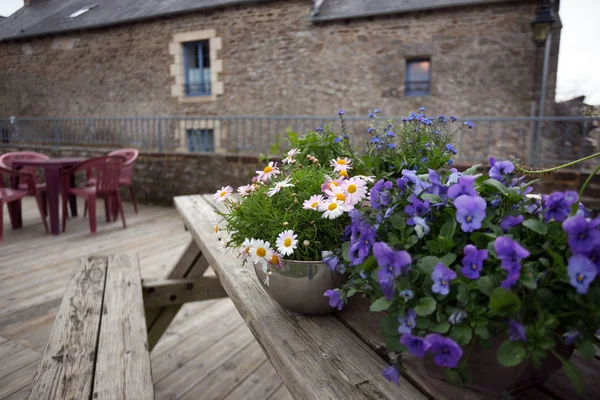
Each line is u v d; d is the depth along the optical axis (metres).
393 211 0.69
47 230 4.74
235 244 0.98
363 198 0.82
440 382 0.65
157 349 2.28
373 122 1.26
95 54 11.93
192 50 11.02
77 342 1.19
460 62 8.34
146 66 11.21
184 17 10.48
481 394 0.62
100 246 4.26
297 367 0.69
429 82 8.80
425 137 1.15
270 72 9.77
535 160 5.95
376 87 8.93
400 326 0.56
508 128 8.17
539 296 0.51
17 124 11.86
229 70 10.21
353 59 9.02
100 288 1.60
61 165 4.69
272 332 0.82
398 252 0.55
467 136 8.45
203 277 2.09
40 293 3.03
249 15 9.80
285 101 9.71
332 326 0.84
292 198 0.90
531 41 7.82
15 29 13.91
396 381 0.57
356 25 8.91
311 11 9.16
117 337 1.22
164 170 6.41
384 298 0.58
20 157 5.26
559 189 4.12
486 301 0.55
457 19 8.23
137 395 0.95
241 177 5.73
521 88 8.02
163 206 6.48
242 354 2.23
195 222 1.75
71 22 12.54
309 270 0.83
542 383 0.68
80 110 12.43
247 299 0.98
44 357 1.11
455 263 0.60
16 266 3.62
